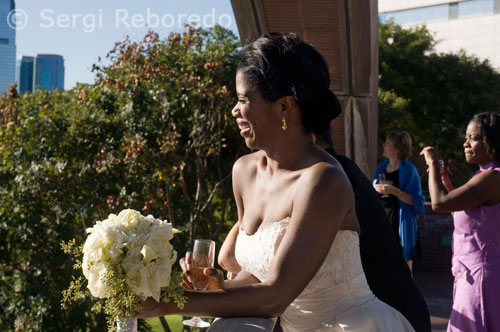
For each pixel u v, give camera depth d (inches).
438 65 1136.8
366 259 88.0
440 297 337.7
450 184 155.2
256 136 70.6
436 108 1126.4
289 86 67.7
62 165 333.1
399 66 1147.3
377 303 75.6
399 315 77.8
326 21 262.4
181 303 61.9
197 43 381.7
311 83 68.6
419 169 1045.8
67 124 357.4
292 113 70.0
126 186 333.1
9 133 363.6
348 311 72.9
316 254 65.8
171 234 64.2
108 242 61.9
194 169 376.2
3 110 379.6
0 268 352.8
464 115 1127.0
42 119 354.9
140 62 377.4
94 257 62.1
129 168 336.5
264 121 69.4
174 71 367.2
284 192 71.9
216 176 383.6
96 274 62.1
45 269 340.5
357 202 89.0
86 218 351.3
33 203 343.9
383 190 222.5
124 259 61.7
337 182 67.3
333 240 68.5
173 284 62.5
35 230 339.9
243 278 78.2
